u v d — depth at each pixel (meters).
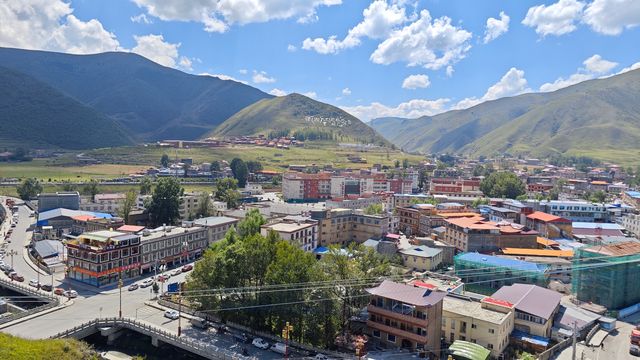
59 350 83.19
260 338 103.56
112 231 159.00
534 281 139.25
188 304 122.56
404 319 98.88
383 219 195.62
